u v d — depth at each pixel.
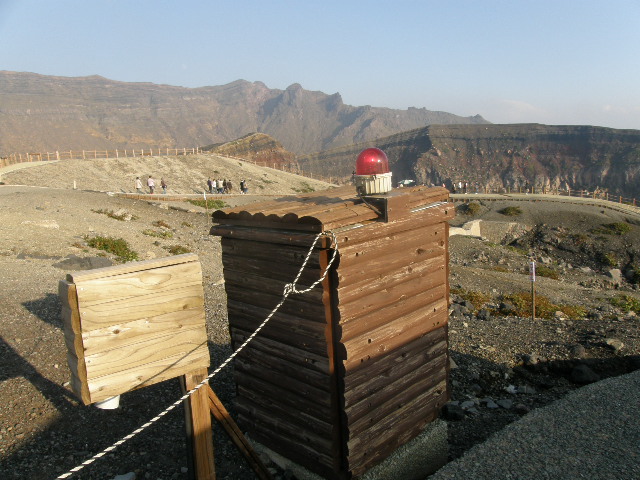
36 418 6.15
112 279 3.58
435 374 5.98
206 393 4.23
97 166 54.81
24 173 44.41
